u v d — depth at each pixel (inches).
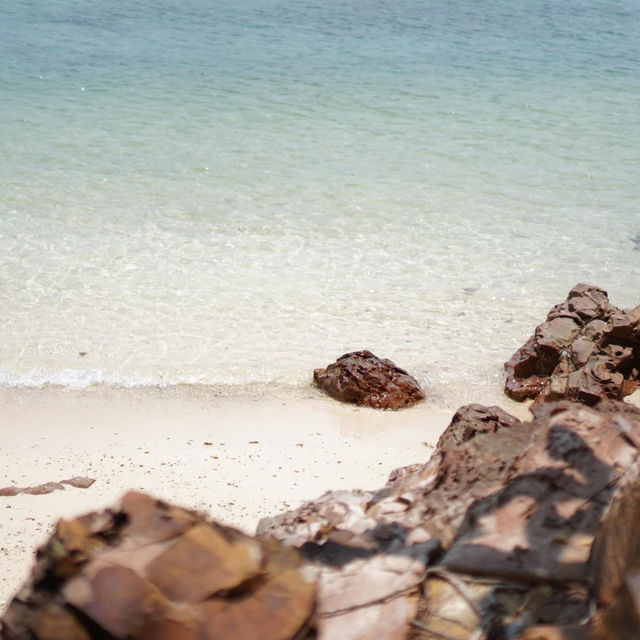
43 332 739.4
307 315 790.5
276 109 1432.1
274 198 1051.3
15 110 1365.7
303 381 697.6
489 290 848.3
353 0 2458.2
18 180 1069.8
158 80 1583.4
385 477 568.7
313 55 1819.6
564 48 1967.3
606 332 704.4
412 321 791.1
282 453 593.9
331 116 1403.8
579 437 140.6
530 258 917.8
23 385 669.9
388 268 884.6
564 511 125.9
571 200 1079.6
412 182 1122.0
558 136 1333.7
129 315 773.9
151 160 1167.6
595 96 1571.1
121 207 1006.4
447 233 970.7
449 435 404.2
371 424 642.2
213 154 1201.4
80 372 690.2
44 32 1939.0
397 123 1376.7
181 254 893.2
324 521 157.0
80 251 887.1
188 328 759.1
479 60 1824.6
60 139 1234.0
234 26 2078.0
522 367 707.4
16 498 512.4
